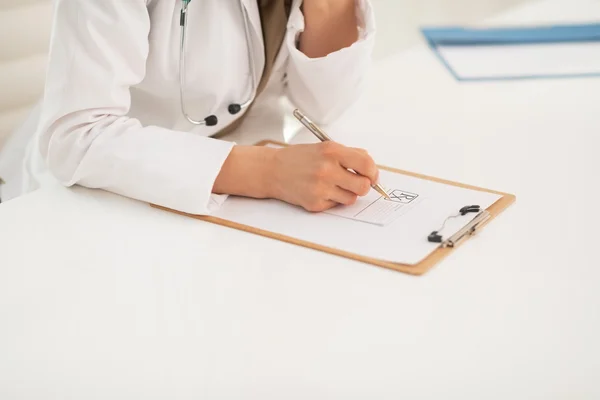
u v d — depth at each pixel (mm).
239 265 813
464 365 652
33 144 1302
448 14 1796
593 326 706
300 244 854
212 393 619
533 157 1094
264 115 1270
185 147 964
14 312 731
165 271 803
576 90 1354
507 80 1409
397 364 654
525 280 783
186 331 700
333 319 717
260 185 962
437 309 732
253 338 689
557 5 1834
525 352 669
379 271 800
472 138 1166
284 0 1176
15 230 892
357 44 1145
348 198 929
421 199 957
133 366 653
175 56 1086
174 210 946
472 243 857
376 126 1220
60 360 662
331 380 634
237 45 1128
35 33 1495
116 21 963
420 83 1410
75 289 771
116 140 963
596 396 614
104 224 910
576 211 935
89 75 957
